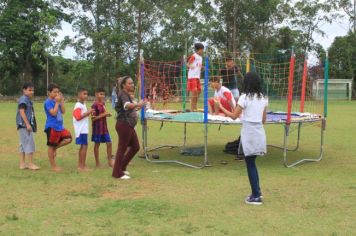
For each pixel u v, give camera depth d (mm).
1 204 6082
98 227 5125
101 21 45594
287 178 7820
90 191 6836
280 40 47875
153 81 12070
